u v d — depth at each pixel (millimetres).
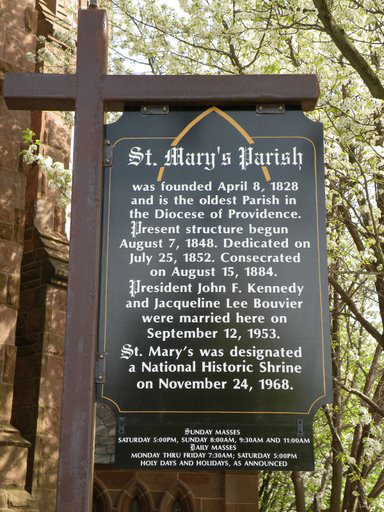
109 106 4422
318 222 4270
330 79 9906
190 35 10773
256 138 4391
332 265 11758
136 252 4195
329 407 12953
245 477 12336
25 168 10766
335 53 10016
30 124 11742
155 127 4395
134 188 4297
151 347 4023
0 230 10242
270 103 4422
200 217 4270
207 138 4391
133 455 3840
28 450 10867
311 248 4230
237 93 4359
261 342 4055
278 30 9750
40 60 11578
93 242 4051
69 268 3996
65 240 12289
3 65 10852
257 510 12180
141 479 12352
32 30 11398
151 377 3973
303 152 4375
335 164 10586
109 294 4109
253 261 4199
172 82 4363
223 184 4324
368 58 10758
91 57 4391
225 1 10234
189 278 4164
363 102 9102
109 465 12344
